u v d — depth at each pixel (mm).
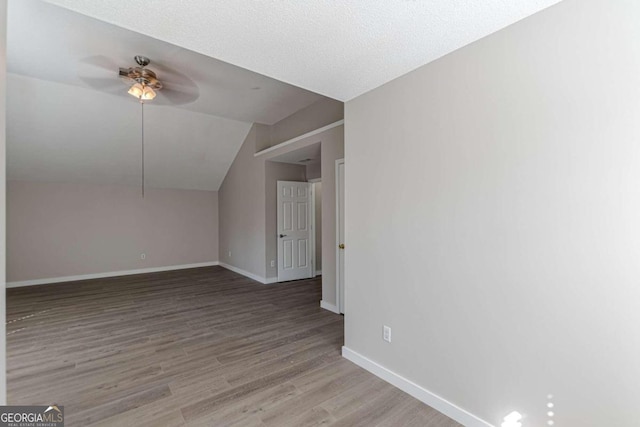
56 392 2045
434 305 1872
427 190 1901
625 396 1222
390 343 2152
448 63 1788
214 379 2209
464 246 1720
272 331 3143
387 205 2158
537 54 1437
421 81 1931
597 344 1286
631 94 1196
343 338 2967
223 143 5922
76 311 3799
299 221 5781
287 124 5238
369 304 2316
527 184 1476
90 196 5820
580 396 1332
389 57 1821
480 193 1647
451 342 1787
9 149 4535
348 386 2113
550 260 1409
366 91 2309
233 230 6531
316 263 6258
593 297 1294
